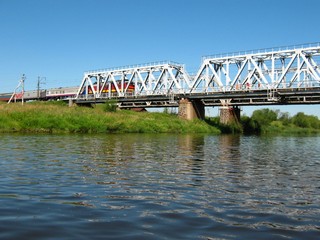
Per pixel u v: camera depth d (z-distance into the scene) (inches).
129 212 296.2
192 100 2901.1
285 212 309.1
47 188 389.1
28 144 1018.7
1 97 4416.8
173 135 2022.6
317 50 2378.2
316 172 574.6
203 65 2812.5
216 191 395.2
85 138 1406.3
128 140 1360.7
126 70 3358.8
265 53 2529.5
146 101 3184.1
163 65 3068.4
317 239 238.2
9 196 345.1
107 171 526.6
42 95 4018.2
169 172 533.6
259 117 3944.4
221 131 2908.5
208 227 259.4
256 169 596.4
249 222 275.6
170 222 269.7
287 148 1172.5
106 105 2817.4
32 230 241.9
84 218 275.0
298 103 2564.0
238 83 2719.0
